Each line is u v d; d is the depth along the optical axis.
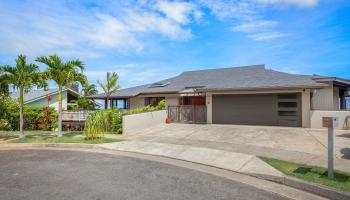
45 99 29.00
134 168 7.50
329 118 6.12
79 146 11.72
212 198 5.08
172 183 6.04
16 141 13.16
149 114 18.22
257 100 17.53
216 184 6.00
